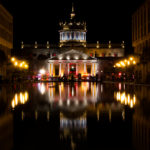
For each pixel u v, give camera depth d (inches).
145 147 348.8
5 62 2586.1
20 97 1042.1
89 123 502.6
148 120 533.6
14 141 376.5
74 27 5329.7
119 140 382.0
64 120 533.3
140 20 2751.0
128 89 1569.9
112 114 613.3
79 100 935.0
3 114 613.6
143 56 2425.0
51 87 1876.2
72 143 366.3
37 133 422.0
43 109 698.2
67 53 4943.4
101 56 5221.5
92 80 3784.5
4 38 2832.2
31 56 4955.7
